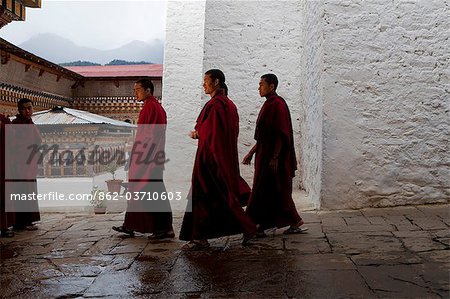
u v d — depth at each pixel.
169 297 3.20
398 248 4.17
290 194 4.97
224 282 3.46
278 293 3.16
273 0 8.69
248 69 8.70
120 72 16.91
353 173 6.31
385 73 6.36
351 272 3.53
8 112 12.04
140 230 5.12
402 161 6.34
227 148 4.46
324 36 6.36
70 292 3.38
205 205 4.48
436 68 6.36
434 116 6.36
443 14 6.37
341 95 6.34
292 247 4.43
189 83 8.68
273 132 4.86
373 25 6.36
